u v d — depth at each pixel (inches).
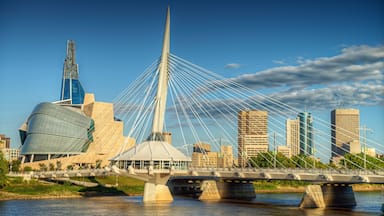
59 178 7106.3
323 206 4598.9
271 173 4601.4
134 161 5027.1
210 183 5703.7
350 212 4065.0
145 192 5118.1
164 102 5462.6
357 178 3986.2
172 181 6550.2
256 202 5196.9
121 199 5477.4
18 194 5664.4
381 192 7795.3
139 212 3993.6
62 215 3782.0
